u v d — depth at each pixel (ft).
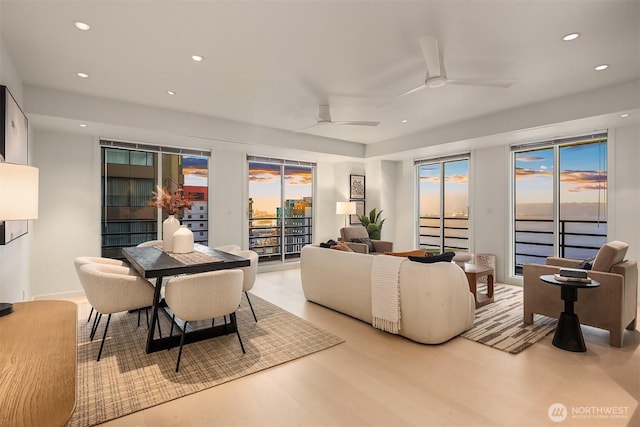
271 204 21.58
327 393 7.02
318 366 8.20
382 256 10.59
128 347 9.27
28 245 12.57
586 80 11.50
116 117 13.44
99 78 11.21
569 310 9.24
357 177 23.71
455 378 7.61
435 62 9.08
